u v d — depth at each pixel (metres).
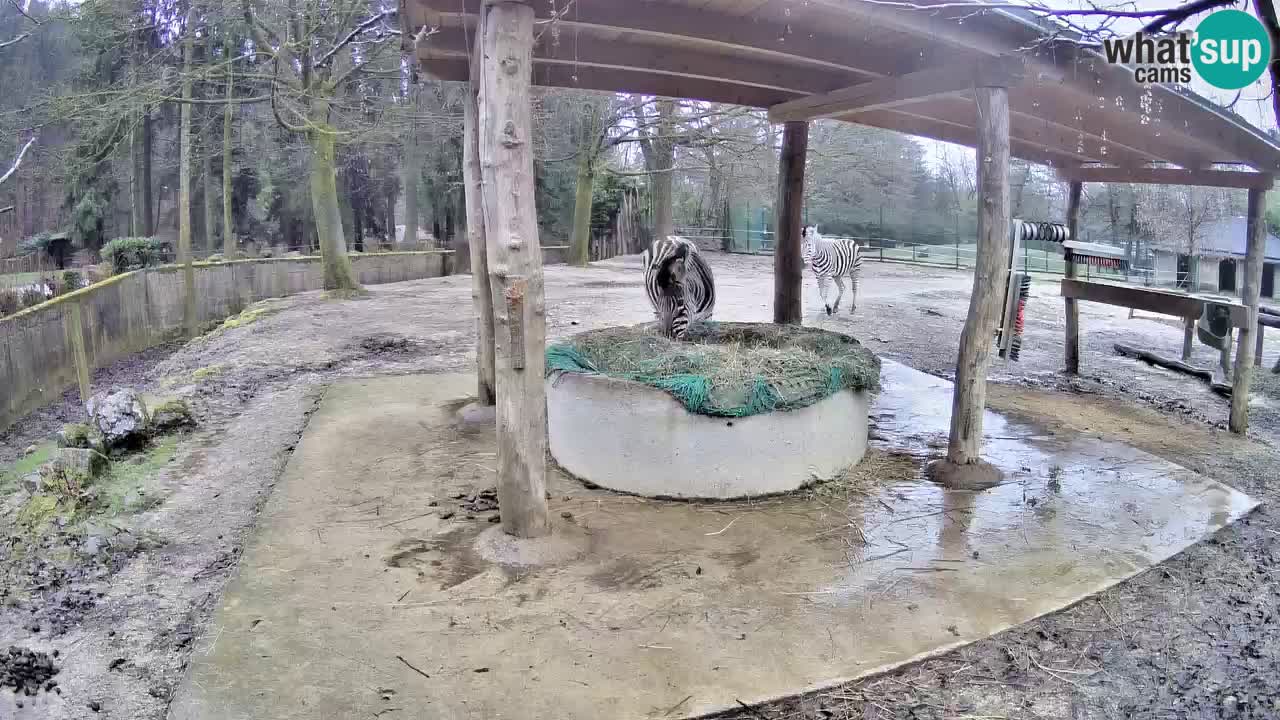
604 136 25.05
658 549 4.44
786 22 5.36
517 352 4.23
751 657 3.37
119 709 3.23
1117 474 5.86
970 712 3.06
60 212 24.84
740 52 6.30
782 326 7.16
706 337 6.87
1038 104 6.60
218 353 11.24
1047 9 3.26
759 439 5.16
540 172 29.36
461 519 4.87
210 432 7.38
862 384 5.79
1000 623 3.68
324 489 5.41
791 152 8.23
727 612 3.74
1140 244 21.03
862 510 5.06
